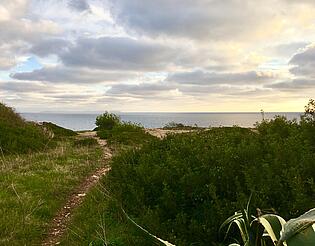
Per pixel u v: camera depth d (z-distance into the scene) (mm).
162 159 8852
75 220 7484
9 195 8883
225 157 6656
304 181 5219
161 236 5562
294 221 2336
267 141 7824
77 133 32438
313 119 8320
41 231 7004
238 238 5223
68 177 11203
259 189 5453
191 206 6426
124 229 6480
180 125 35125
